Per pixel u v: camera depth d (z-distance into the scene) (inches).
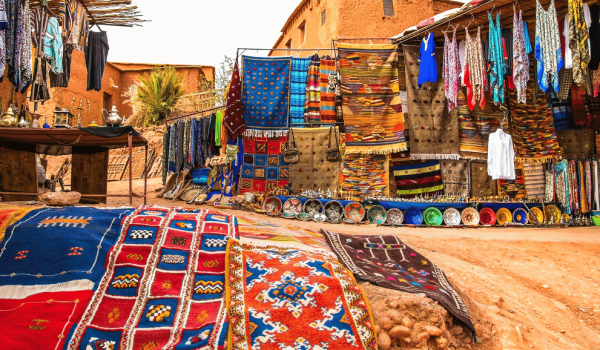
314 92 350.3
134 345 118.3
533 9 281.3
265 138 358.6
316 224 304.5
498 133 308.0
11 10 224.2
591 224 347.3
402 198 339.6
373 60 339.0
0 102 333.7
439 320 140.0
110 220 164.2
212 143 383.2
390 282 158.2
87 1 327.6
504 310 171.8
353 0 509.4
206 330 122.6
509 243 246.5
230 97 339.6
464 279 190.7
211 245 163.0
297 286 140.4
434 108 339.0
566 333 161.6
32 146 309.3
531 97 348.8
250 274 147.3
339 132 351.6
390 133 335.0
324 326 127.9
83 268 138.9
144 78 847.7
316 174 349.1
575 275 205.5
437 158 335.3
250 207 334.0
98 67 343.0
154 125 725.9
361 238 221.0
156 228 164.4
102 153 331.6
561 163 348.2
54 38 288.8
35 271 134.9
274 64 350.3
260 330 123.7
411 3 533.6
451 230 298.5
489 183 346.6
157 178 574.6
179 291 139.9
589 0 255.9
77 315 124.3
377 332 132.6
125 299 133.3
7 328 116.5
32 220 156.9
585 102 358.6
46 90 322.3
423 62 317.1
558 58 249.9
